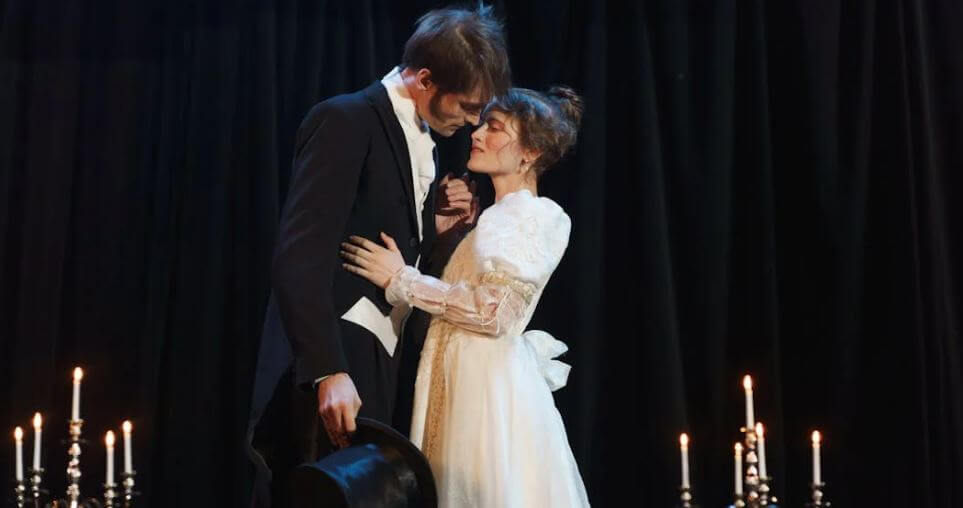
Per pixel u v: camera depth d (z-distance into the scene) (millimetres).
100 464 5137
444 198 4195
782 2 5742
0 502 5039
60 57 5262
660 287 5438
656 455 5379
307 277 3383
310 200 3492
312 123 3652
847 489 5480
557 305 5449
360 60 5402
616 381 5531
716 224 5535
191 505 5082
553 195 5543
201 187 5250
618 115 5629
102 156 5273
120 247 5254
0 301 5188
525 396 3695
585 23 5605
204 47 5320
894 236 5559
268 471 3430
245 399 5168
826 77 5625
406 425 4867
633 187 5555
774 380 5461
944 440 5477
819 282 5574
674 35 5621
